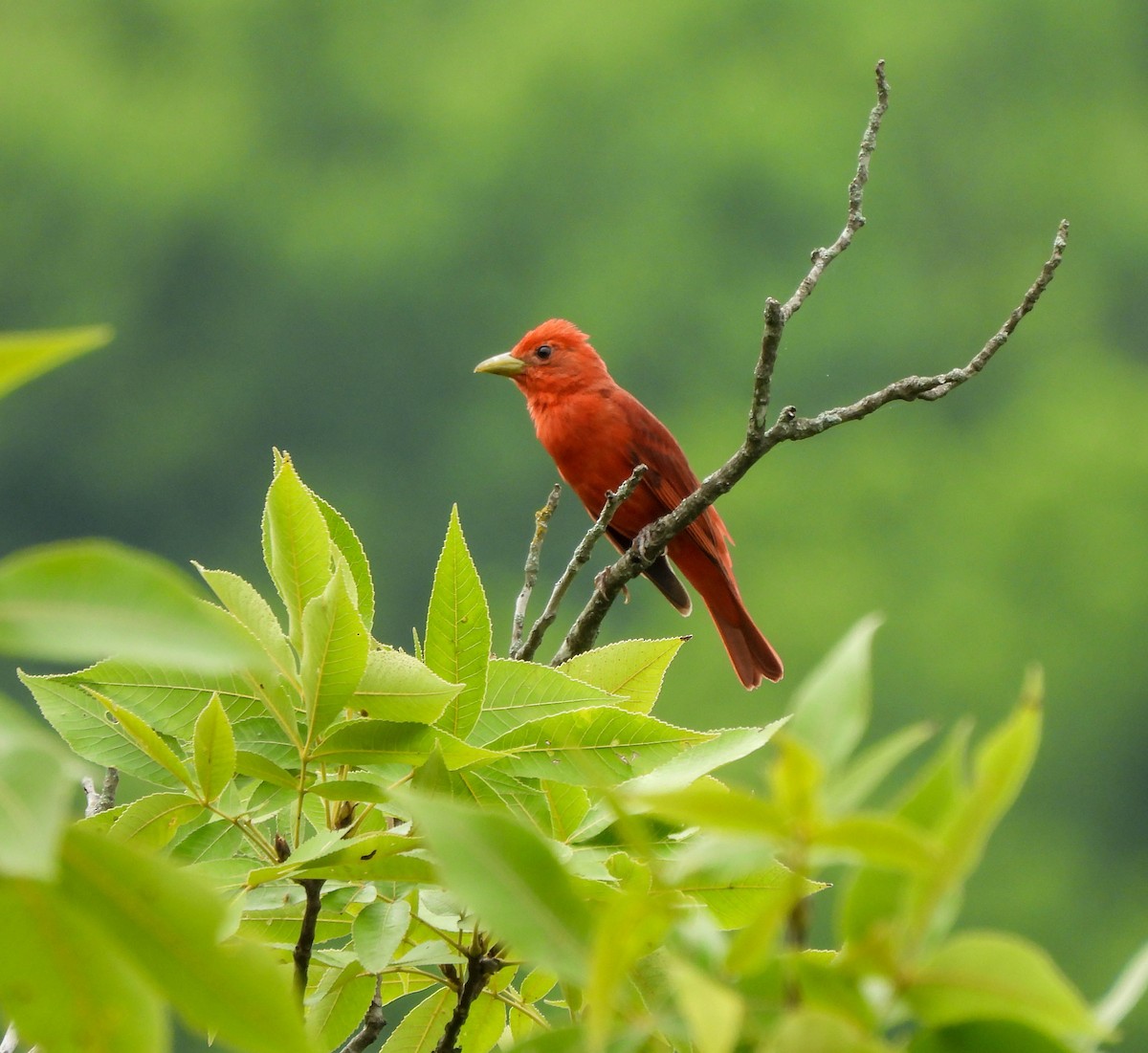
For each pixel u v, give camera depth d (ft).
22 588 3.61
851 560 72.18
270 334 81.51
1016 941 3.92
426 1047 8.59
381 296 83.30
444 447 79.20
